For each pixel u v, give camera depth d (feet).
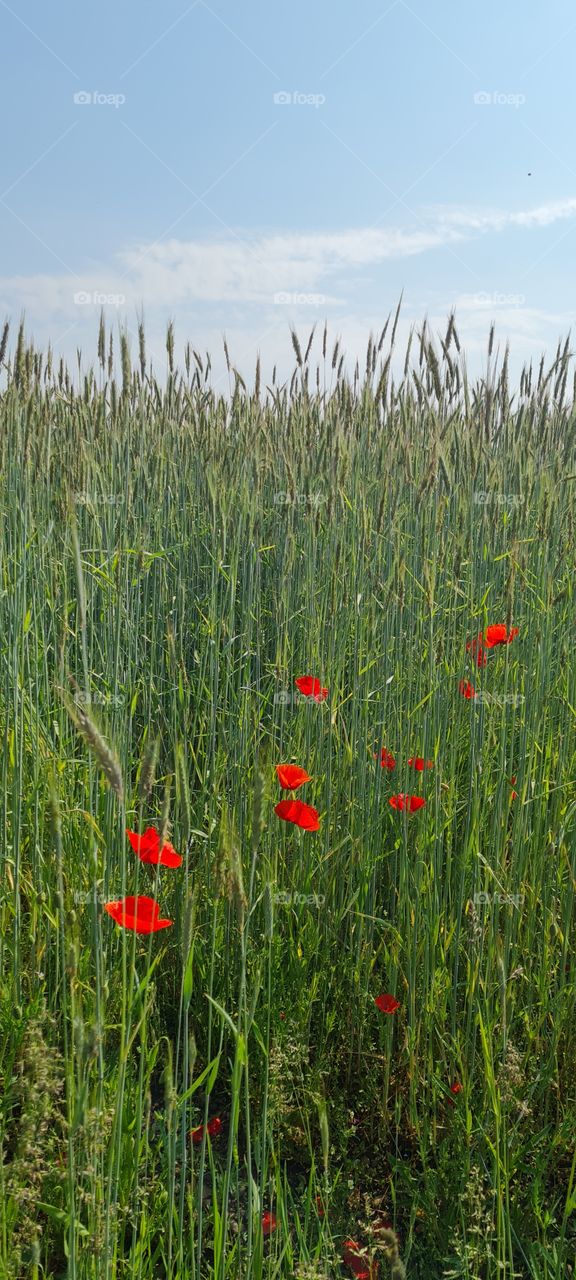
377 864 9.84
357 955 8.98
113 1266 5.41
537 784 9.38
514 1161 7.33
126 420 11.07
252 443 12.66
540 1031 8.43
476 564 10.11
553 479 10.25
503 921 8.73
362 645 10.74
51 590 10.89
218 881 8.44
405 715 10.26
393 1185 7.61
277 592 13.17
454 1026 8.05
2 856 8.66
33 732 9.42
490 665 10.83
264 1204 7.14
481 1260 6.54
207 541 14.35
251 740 10.92
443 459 10.06
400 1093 8.55
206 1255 6.66
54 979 8.45
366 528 10.23
